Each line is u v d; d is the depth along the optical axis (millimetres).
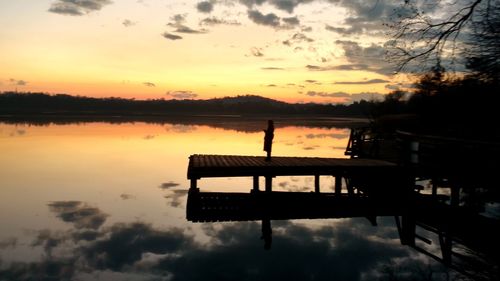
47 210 19531
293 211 12758
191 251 14586
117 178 27438
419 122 27250
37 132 64438
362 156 18578
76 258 13641
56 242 15203
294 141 52000
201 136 59844
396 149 20609
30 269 12617
